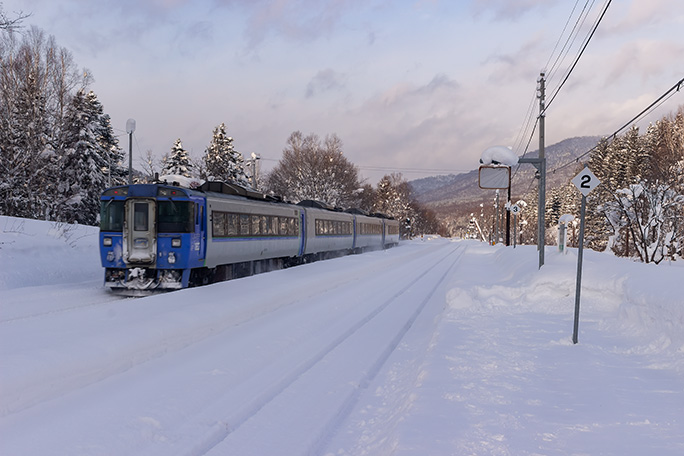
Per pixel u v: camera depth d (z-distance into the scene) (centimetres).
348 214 3672
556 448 429
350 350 888
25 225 2178
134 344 776
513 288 1334
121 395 616
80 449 468
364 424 559
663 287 855
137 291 1523
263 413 582
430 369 687
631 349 789
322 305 1348
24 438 489
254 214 2020
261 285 1491
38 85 3784
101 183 4328
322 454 483
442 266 3034
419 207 14962
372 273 2348
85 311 1012
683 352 709
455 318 1097
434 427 483
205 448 489
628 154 7025
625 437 447
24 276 1622
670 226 2881
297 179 6291
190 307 1069
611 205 3256
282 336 954
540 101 2248
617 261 1515
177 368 736
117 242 1530
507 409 532
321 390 667
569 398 563
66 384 635
